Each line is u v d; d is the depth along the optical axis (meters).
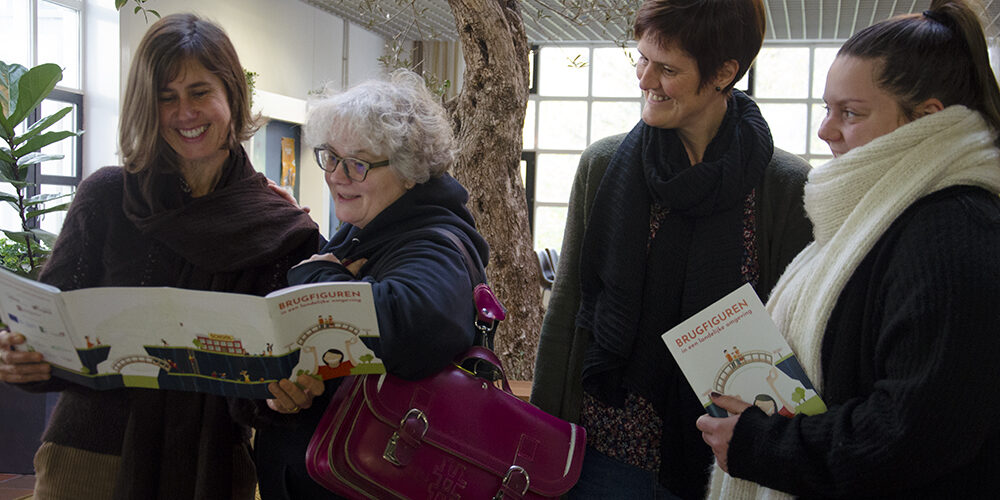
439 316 1.30
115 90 7.14
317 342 1.25
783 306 1.25
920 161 1.09
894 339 1.03
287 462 1.48
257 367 1.25
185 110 1.43
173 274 1.48
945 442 0.97
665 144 1.49
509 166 3.08
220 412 1.46
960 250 1.00
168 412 1.45
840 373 1.12
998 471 1.03
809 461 1.09
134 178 1.47
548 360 1.62
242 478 1.60
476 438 1.39
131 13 7.16
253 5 8.51
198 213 1.46
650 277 1.48
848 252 1.12
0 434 3.37
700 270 1.44
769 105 11.77
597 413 1.58
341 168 1.45
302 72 9.61
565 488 1.42
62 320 1.23
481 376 1.45
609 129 12.23
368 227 1.47
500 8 2.93
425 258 1.38
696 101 1.43
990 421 0.97
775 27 10.59
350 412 1.34
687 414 1.45
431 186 1.51
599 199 1.55
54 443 1.47
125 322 1.25
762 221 1.48
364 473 1.31
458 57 11.48
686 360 1.25
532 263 3.20
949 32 1.12
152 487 1.43
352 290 1.23
